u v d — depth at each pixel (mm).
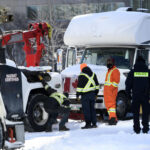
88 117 20922
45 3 79938
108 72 22188
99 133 18391
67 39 27547
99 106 23312
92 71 23562
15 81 16031
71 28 27328
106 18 25422
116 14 25422
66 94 20609
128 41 24391
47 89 20359
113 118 21828
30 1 80688
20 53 62781
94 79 21203
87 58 26719
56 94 20297
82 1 75812
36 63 22922
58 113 20500
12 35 22031
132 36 24172
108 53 25828
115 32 24750
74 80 23531
